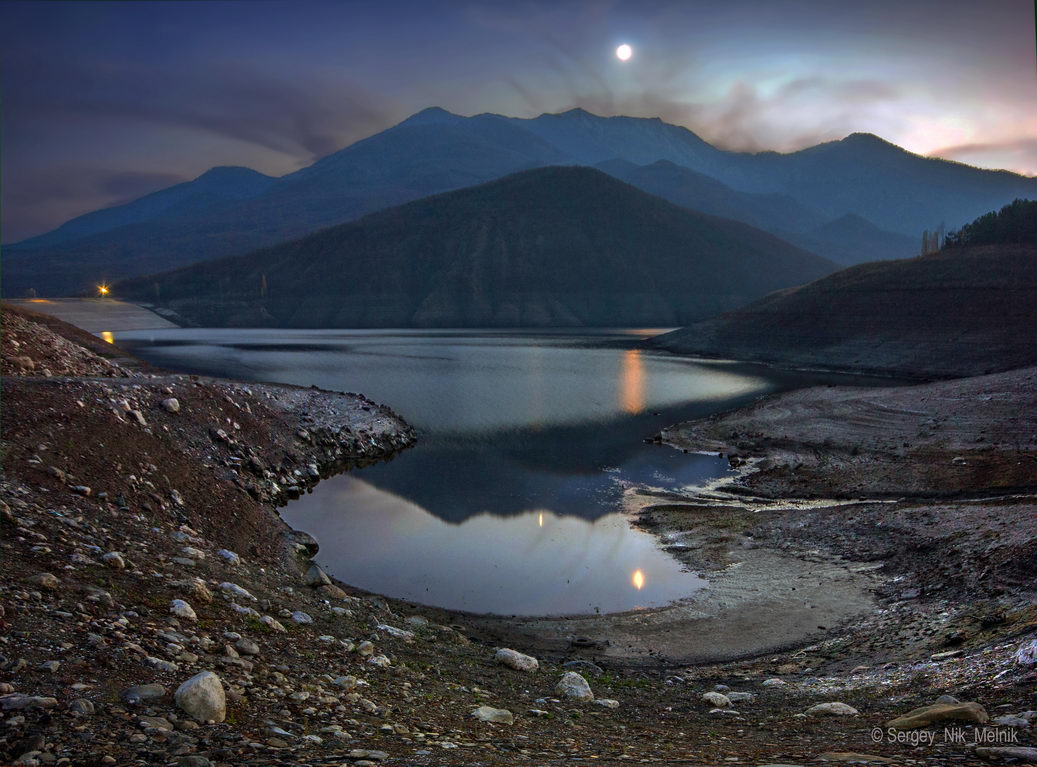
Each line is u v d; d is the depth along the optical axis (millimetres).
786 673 14492
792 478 36781
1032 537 18859
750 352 134875
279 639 10422
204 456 27938
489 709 8711
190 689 6531
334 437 42438
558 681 12352
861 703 10508
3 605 8125
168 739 5699
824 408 53344
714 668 15523
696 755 6922
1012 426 39906
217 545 19328
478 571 23281
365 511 30703
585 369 111500
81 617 8461
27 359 32969
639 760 6586
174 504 20438
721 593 21125
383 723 7430
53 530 12289
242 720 6668
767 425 50406
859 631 16781
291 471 34844
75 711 5918
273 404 42250
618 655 16672
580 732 8391
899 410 48844
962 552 20234
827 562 22984
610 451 46531
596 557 24906
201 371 97375
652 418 61844
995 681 9656
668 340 163625
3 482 15055
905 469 35500
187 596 10836
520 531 28125
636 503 33000
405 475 38656
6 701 5805
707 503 33062
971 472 33219
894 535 23984
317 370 104125
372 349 156625
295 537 24359
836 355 117438
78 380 26734
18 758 4926
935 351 104875
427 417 61625
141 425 25266
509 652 13156
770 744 7688
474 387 85062
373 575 22594
